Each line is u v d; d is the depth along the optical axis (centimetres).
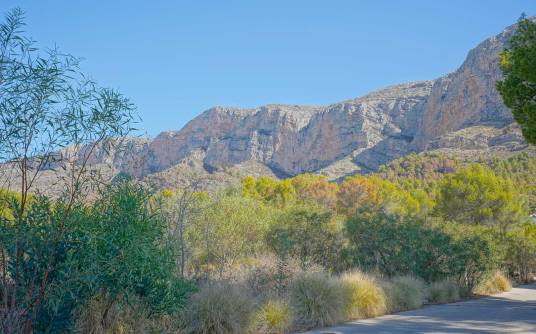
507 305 1563
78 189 593
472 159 11525
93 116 565
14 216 571
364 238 1805
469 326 1032
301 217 1752
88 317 695
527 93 1404
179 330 799
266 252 1681
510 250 2992
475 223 4328
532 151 10519
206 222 1555
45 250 605
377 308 1239
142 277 670
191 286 758
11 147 525
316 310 1041
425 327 1009
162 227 720
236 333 853
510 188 4528
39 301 568
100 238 603
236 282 1087
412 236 1814
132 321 736
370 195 5578
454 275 1936
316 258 1683
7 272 585
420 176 11319
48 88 534
